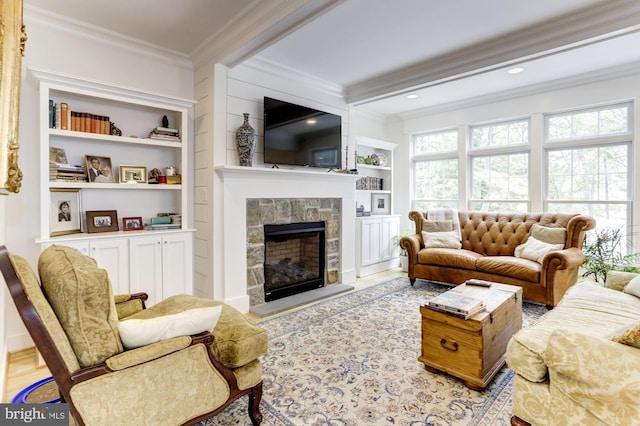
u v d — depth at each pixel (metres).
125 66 3.08
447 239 4.32
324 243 4.22
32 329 1.11
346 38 3.03
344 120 4.50
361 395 1.92
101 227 2.90
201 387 1.48
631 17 2.49
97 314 1.27
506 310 2.28
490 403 1.85
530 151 4.48
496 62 3.15
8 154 1.33
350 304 3.57
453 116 5.13
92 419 1.21
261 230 3.57
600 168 4.02
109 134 2.85
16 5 1.40
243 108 3.44
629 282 2.39
